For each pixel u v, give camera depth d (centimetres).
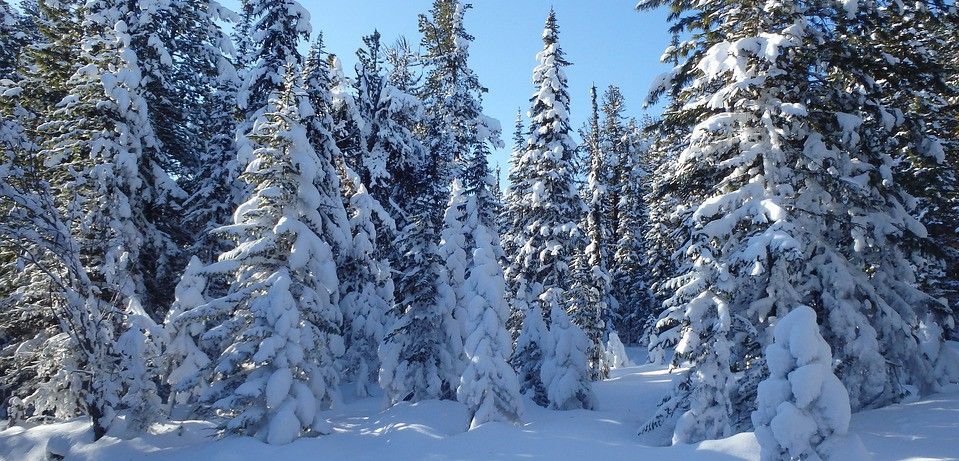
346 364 2189
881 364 1180
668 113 1495
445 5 3438
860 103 1251
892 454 936
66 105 1731
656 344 1260
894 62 1248
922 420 1079
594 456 1072
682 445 1101
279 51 2114
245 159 1892
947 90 1309
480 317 1395
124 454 1229
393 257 2416
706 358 1176
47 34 2019
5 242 1443
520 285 2575
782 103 1240
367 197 2219
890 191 1314
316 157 1564
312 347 1330
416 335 1794
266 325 1271
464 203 1873
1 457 1351
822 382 842
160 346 1387
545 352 1778
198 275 1470
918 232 1264
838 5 1234
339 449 1181
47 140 1770
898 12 1263
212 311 1287
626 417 1513
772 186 1198
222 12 2377
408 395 1781
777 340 898
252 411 1223
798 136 1287
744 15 1310
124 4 2014
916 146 1306
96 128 1756
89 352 1355
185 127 2338
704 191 1472
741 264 1167
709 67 1235
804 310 880
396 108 2731
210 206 2131
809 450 822
